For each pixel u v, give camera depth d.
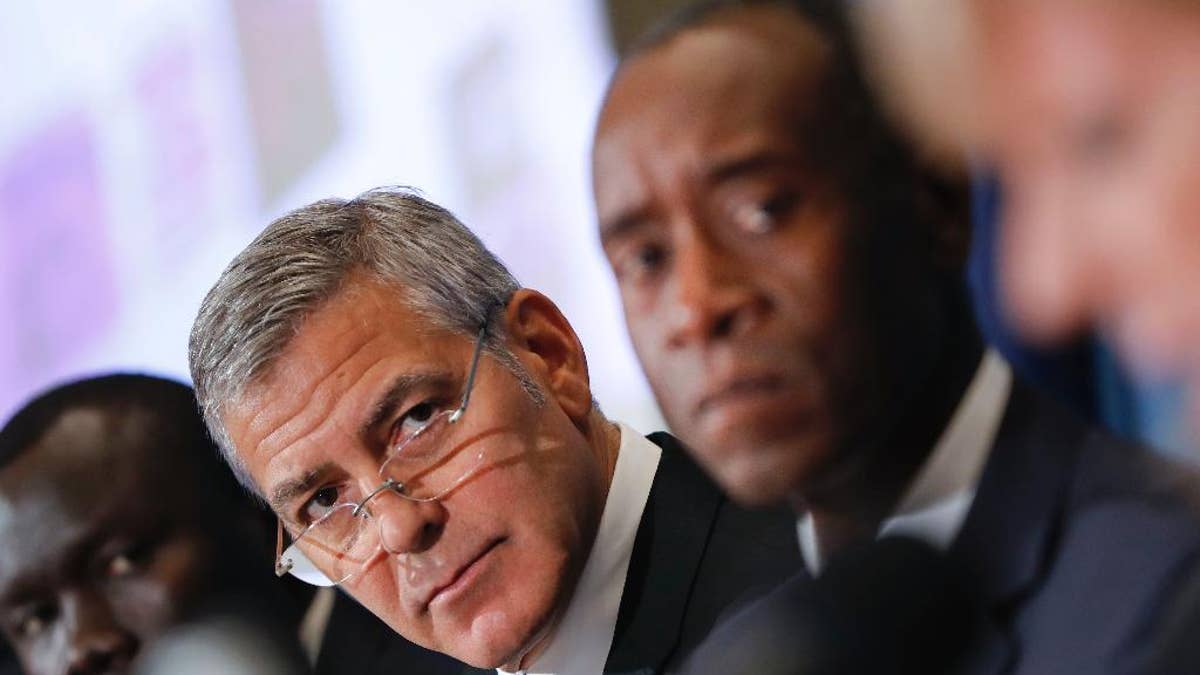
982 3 3.15
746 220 3.62
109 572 5.98
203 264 8.95
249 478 4.85
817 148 3.52
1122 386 3.16
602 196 3.81
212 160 8.87
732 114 3.61
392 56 7.75
